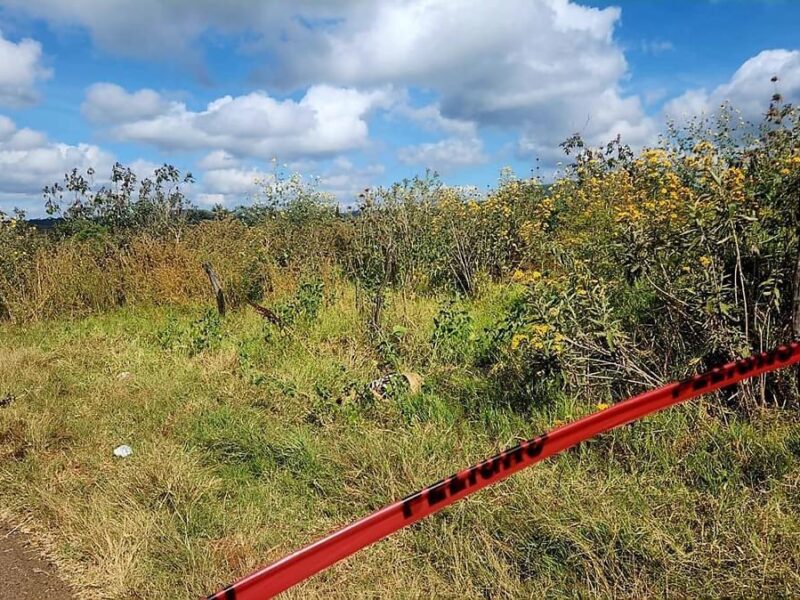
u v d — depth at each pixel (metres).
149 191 12.20
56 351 6.98
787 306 3.85
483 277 8.14
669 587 2.60
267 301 8.91
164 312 8.97
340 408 4.65
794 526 2.74
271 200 11.80
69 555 3.31
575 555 2.82
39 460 4.35
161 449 4.36
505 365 4.89
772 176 3.99
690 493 3.12
